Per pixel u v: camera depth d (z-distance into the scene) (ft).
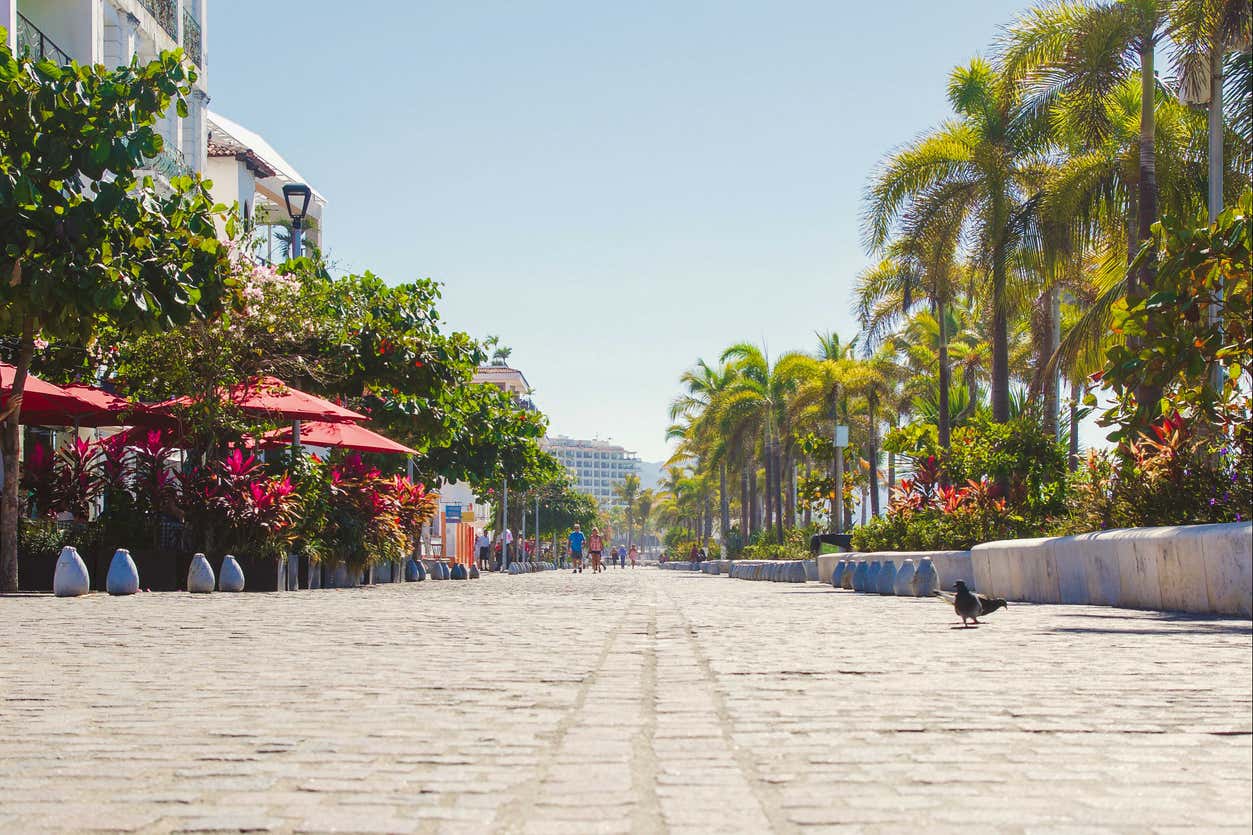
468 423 142.61
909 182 106.52
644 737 18.20
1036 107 101.40
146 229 58.75
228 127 148.15
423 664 29.19
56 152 55.52
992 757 16.44
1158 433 54.75
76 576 60.49
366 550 88.69
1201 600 43.78
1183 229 47.29
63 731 19.29
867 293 133.59
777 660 29.78
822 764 15.98
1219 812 13.14
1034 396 92.48
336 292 97.25
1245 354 47.37
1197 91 74.08
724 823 12.72
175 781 15.37
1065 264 97.55
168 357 71.20
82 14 96.89
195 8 123.85
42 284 53.67
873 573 81.82
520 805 13.73
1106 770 15.49
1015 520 87.20
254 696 23.31
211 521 73.15
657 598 71.61
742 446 235.20
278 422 78.69
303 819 13.23
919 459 105.29
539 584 109.91
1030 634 37.40
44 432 89.97
